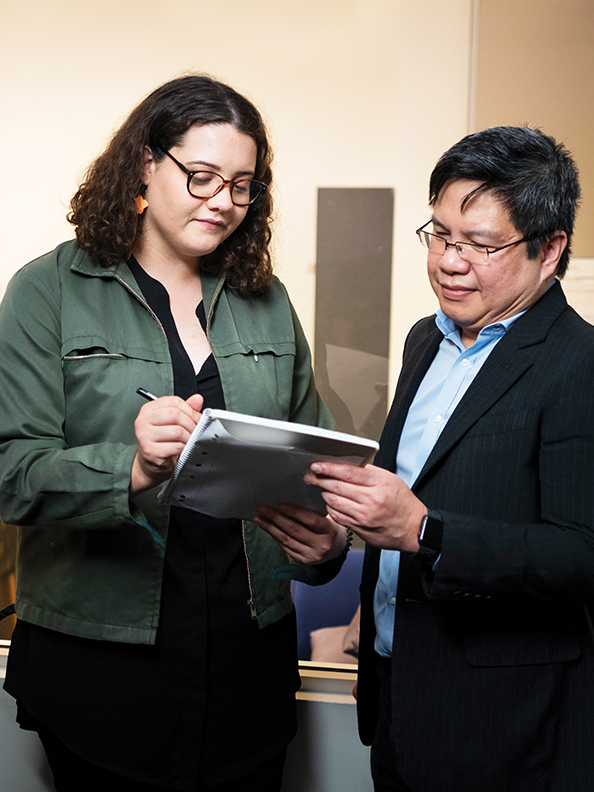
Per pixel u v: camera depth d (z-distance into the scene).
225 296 1.42
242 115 1.27
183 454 1.02
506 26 2.14
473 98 2.18
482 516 1.12
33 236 2.29
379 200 2.24
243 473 1.07
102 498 1.16
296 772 1.86
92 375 1.26
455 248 1.13
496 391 1.13
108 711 1.26
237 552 1.34
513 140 1.09
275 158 2.25
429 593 1.08
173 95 1.25
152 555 1.26
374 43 2.20
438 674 1.15
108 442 1.25
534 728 1.09
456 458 1.15
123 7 2.20
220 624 1.31
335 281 2.28
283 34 2.20
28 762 1.87
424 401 1.29
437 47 2.18
